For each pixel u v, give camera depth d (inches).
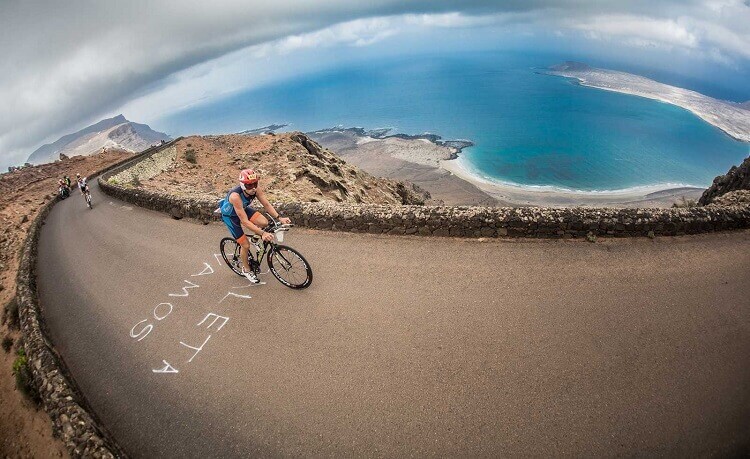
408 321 254.4
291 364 228.5
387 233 388.5
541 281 286.0
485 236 357.7
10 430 275.3
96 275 426.6
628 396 188.2
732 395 186.5
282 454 175.8
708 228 341.7
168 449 188.5
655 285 274.1
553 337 229.6
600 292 269.3
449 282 294.4
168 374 238.5
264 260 354.9
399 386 204.2
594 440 168.4
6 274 569.3
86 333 305.4
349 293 292.5
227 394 214.4
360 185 2282.2
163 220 592.1
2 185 1875.0
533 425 176.7
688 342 220.7
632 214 339.0
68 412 203.8
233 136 2372.0
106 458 173.6
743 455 160.6
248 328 268.2
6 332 397.4
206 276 355.9
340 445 176.2
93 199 1119.6
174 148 2009.1
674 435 169.2
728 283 272.8
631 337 226.4
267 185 1280.8
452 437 174.4
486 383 200.8
